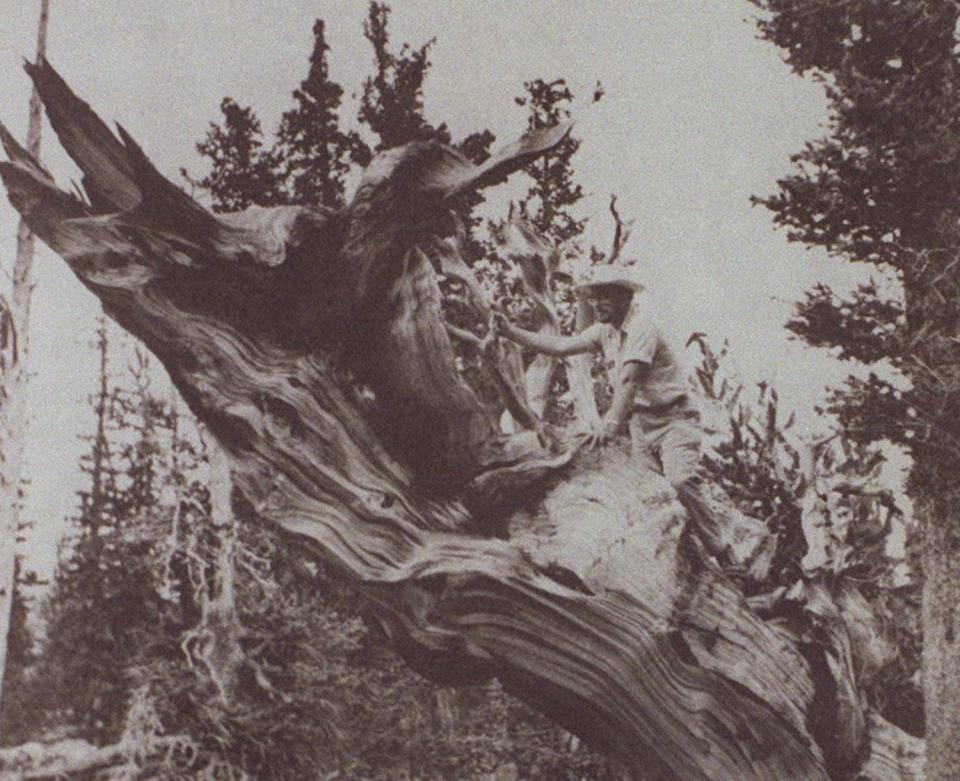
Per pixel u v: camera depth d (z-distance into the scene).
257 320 13.18
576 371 15.38
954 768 14.31
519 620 13.55
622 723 13.80
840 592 16.33
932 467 15.58
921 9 16.64
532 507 14.30
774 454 18.28
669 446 14.80
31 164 12.65
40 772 13.18
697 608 14.12
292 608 16.44
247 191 18.06
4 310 13.05
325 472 13.36
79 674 16.48
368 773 18.11
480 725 22.88
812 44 17.81
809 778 13.94
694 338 17.09
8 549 12.66
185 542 16.09
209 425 13.41
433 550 13.55
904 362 16.39
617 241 16.16
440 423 13.66
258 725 14.16
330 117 18.77
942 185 16.59
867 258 17.58
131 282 12.60
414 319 13.30
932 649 14.96
